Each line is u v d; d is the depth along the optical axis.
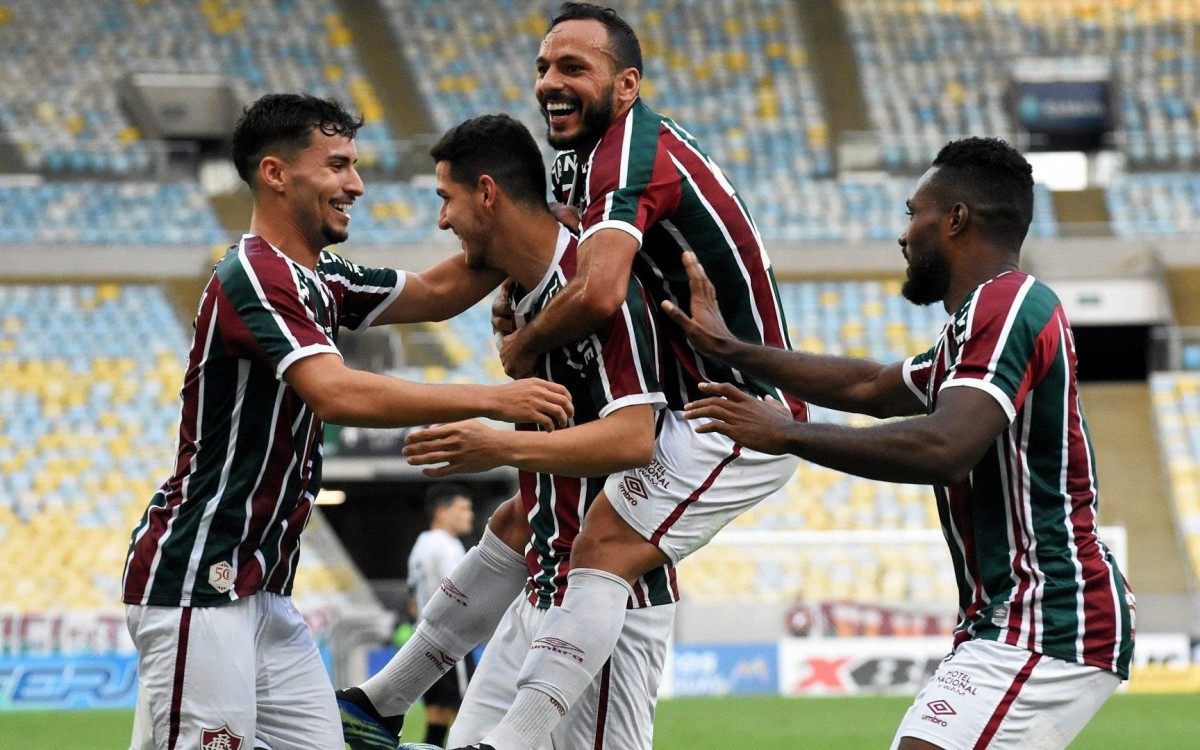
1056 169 22.52
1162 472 18.62
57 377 19.12
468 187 3.92
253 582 3.71
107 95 22.73
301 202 3.73
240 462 3.67
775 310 4.16
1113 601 3.44
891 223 21.64
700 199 3.96
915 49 24.39
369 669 13.54
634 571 3.92
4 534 17.42
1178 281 20.61
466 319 19.36
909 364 3.81
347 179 3.77
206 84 21.98
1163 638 14.23
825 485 18.36
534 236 3.95
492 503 20.11
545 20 24.72
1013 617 3.42
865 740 10.09
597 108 4.00
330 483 19.80
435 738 7.98
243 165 3.76
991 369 3.29
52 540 17.41
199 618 3.64
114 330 19.73
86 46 23.56
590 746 4.05
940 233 3.62
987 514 3.48
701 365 4.07
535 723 3.76
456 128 3.99
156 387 19.09
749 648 14.31
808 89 23.77
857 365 3.88
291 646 3.88
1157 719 11.23
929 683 3.54
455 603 4.37
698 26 24.72
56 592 16.83
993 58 24.17
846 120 23.20
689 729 10.80
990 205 3.57
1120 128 22.72
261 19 24.25
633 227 3.77
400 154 21.52
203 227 21.08
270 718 3.84
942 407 3.29
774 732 10.57
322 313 3.77
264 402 3.67
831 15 24.91
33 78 22.94
